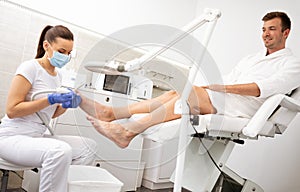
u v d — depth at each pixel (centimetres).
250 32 288
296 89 172
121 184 156
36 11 233
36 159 139
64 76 211
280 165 250
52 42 157
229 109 163
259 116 150
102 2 269
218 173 165
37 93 146
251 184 176
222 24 310
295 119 246
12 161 146
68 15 250
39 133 159
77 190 144
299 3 256
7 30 221
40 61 160
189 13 340
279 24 186
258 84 158
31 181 202
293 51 254
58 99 136
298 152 242
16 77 149
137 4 294
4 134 149
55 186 137
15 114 144
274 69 179
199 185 165
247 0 294
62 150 136
